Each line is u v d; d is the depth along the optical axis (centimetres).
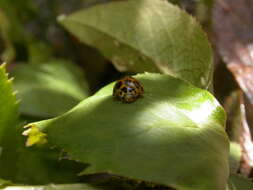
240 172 7
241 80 8
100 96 6
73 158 5
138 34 8
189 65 7
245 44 9
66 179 8
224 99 9
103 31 9
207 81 7
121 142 5
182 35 7
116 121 5
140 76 6
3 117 7
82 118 5
